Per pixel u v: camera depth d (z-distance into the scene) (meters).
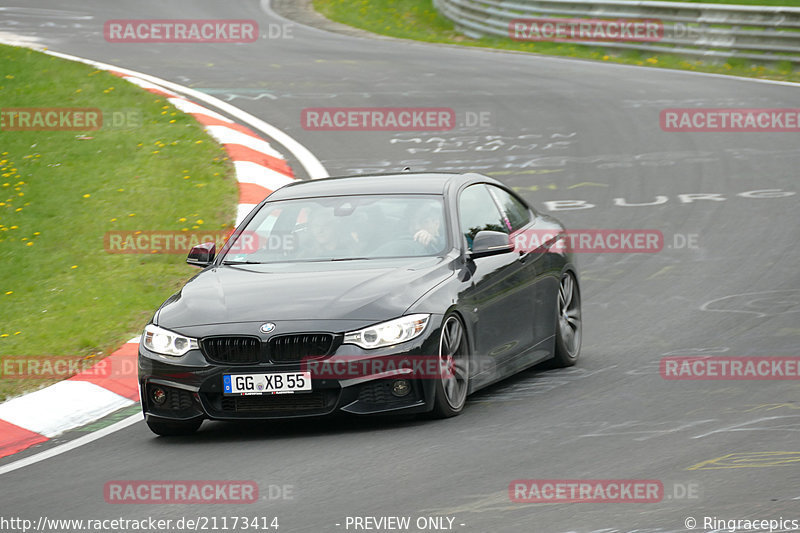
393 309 25.45
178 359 25.64
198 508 20.88
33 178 54.22
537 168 55.09
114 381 31.52
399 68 81.06
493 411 26.48
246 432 26.59
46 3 116.38
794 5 92.06
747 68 79.81
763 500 19.08
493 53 89.56
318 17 113.25
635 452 22.38
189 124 61.53
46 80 71.12
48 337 35.84
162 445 26.05
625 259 41.81
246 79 76.94
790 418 24.09
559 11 93.56
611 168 54.62
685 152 56.91
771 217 45.50
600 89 72.44
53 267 43.84
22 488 23.66
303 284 26.58
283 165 55.75
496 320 28.12
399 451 23.53
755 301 35.59
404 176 30.66
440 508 19.80
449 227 28.42
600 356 31.50
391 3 119.38
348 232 28.64
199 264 29.28
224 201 49.25
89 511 21.38
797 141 57.88
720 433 23.31
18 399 30.62
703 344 31.50
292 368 24.94
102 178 53.59
